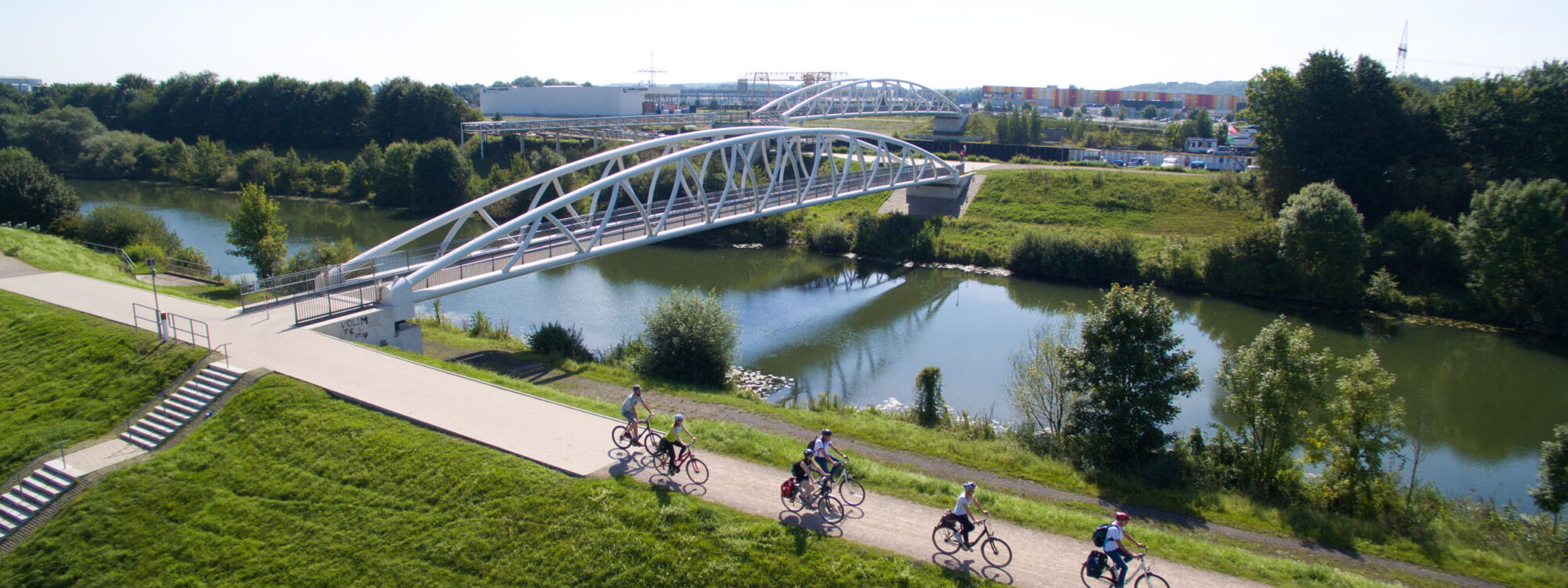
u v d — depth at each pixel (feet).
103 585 54.08
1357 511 69.46
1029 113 469.16
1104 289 176.35
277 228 140.05
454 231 106.93
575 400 74.02
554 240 125.29
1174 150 394.52
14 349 86.99
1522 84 203.10
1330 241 160.35
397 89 355.97
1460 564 59.52
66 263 123.54
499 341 111.14
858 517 54.03
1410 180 199.72
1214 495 69.82
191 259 150.71
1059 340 95.81
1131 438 78.13
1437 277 168.25
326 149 357.82
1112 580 45.50
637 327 135.74
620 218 180.86
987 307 162.20
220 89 381.19
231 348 81.61
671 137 143.23
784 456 62.44
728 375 105.50
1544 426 106.73
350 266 99.25
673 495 55.52
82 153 326.65
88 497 60.39
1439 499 75.66
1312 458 72.69
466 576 51.03
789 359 125.70
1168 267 177.99
